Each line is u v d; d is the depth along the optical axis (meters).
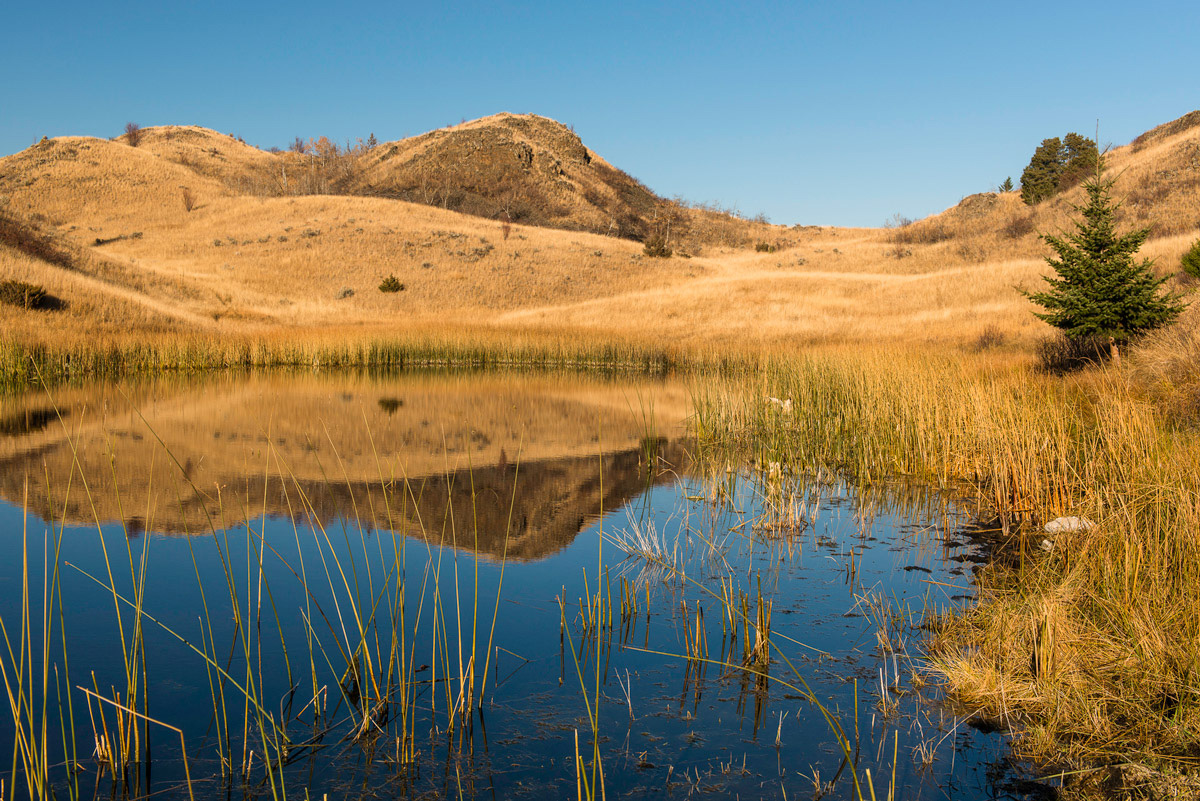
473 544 6.55
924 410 9.99
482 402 17.53
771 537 6.61
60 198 72.38
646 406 16.83
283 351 28.38
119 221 66.75
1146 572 4.30
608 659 4.29
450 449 11.30
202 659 4.32
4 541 6.55
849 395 12.21
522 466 10.10
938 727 3.48
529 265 55.66
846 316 39.03
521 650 4.43
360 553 6.27
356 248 56.12
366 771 3.24
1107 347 14.00
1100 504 5.40
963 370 13.24
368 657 3.87
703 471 9.59
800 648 4.36
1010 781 3.04
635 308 45.09
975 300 37.53
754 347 29.98
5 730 3.57
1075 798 2.89
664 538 6.60
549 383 23.06
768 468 9.37
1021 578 5.00
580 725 3.60
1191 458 5.82
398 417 14.66
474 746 3.43
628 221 98.56
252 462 10.03
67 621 4.85
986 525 6.76
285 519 7.31
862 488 8.41
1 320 25.41
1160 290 18.81
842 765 3.22
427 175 97.12
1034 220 58.00
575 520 7.35
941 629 4.46
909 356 16.44
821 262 65.94
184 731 3.57
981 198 80.44
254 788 3.11
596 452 11.15
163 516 7.38
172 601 5.19
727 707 3.74
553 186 101.00
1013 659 3.83
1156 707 3.33
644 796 3.02
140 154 88.25
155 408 15.46
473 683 3.78
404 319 42.84
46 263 34.47
